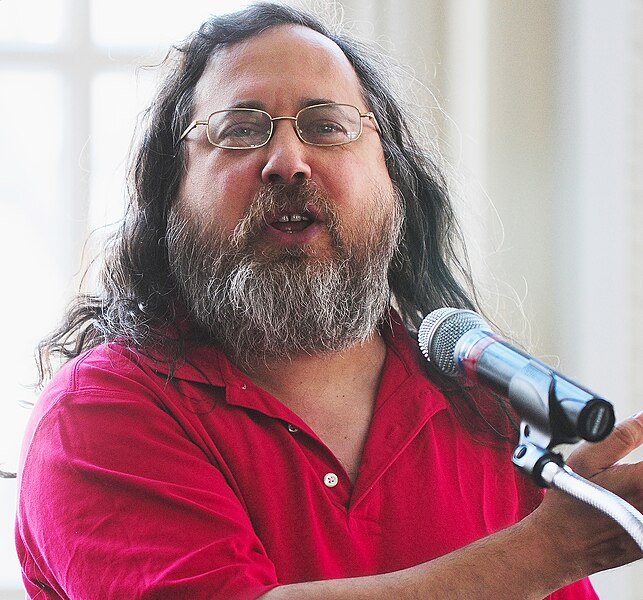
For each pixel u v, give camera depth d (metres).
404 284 4.54
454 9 7.50
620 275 7.17
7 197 7.57
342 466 3.63
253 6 4.15
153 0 7.76
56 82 7.70
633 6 7.30
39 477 3.42
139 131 4.40
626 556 2.92
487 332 3.01
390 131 4.41
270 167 3.68
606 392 7.13
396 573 2.99
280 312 3.71
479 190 7.32
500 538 2.99
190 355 3.79
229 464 3.54
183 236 3.95
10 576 7.02
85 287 5.08
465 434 3.90
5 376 7.30
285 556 3.46
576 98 7.41
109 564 3.15
